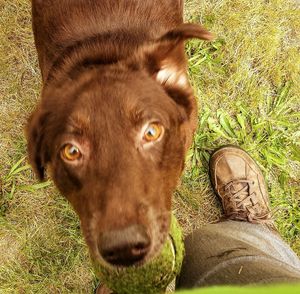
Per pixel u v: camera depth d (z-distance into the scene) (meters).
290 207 0.59
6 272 0.58
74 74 0.41
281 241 0.54
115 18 0.46
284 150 0.60
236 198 0.57
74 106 0.36
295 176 0.60
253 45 0.62
